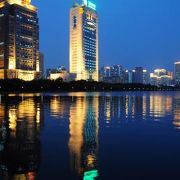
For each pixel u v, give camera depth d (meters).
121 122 38.16
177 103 85.62
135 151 20.66
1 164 17.28
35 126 33.28
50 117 43.47
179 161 18.02
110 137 26.36
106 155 19.52
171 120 40.78
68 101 90.94
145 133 28.77
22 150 20.78
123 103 83.06
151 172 15.84
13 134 27.53
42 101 89.62
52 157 18.88
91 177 15.04
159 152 20.41
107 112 53.19
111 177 15.05
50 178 14.88
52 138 25.44
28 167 16.69
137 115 48.06
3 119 40.41
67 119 40.97
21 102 83.12
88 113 50.88
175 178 14.88
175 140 24.89
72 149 21.16
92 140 24.66
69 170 16.19
